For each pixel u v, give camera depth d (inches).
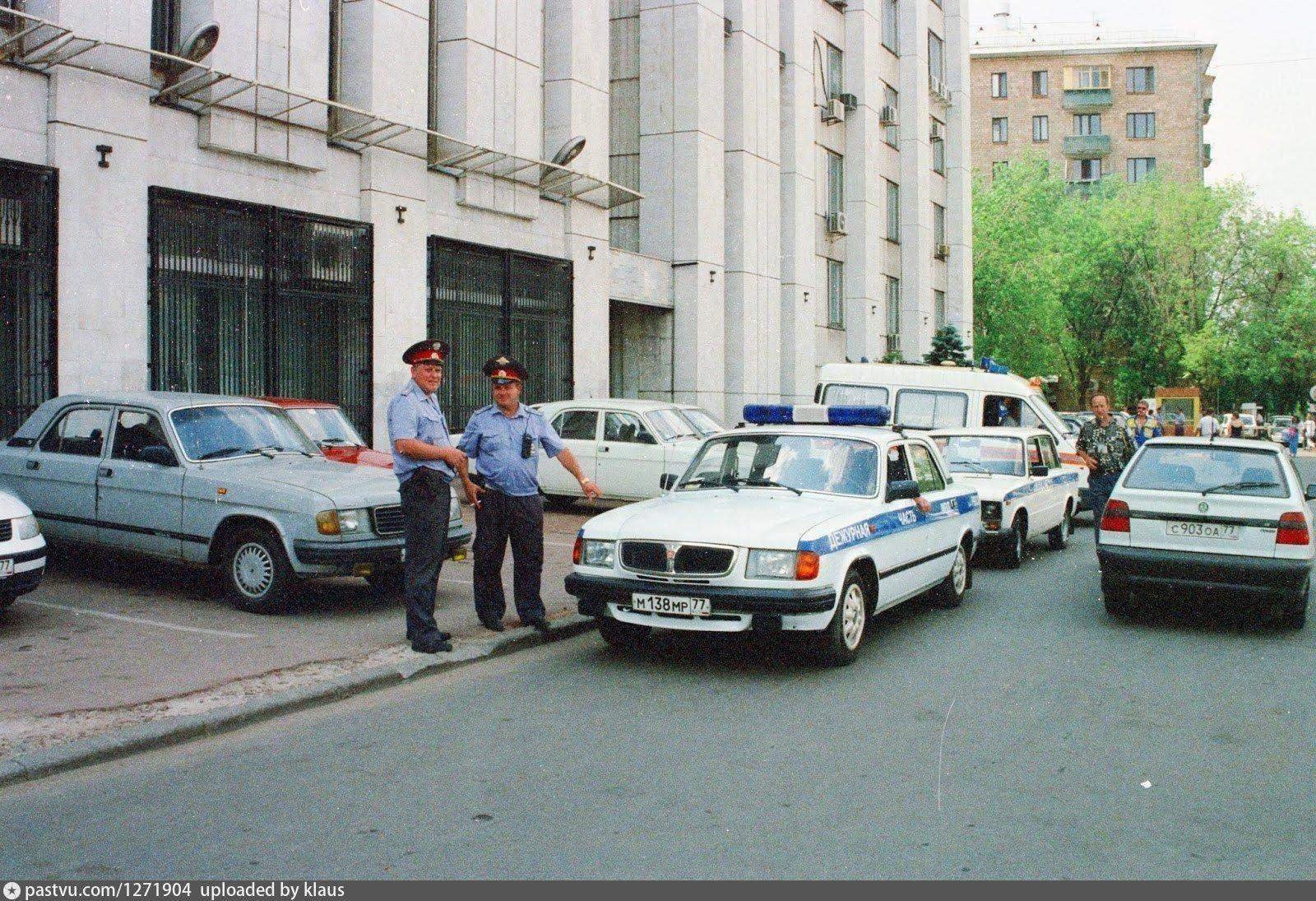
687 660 288.2
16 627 304.8
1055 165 2438.5
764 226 1004.6
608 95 847.7
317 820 172.2
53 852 159.8
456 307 672.4
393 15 613.6
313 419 477.1
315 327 581.6
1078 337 2110.0
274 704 233.5
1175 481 350.9
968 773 196.2
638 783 190.2
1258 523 329.4
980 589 413.1
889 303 1354.6
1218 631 332.2
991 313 1710.1
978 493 402.9
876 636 320.8
